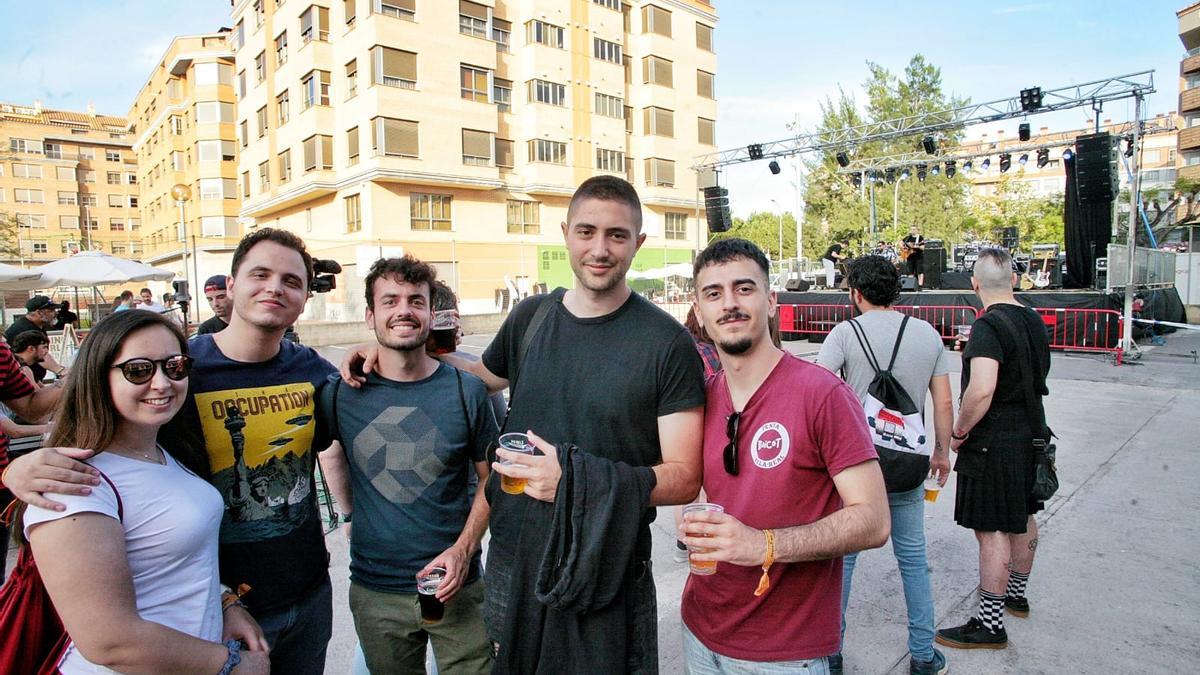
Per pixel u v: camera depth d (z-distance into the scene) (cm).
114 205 6131
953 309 1338
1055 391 896
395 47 2381
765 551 148
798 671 166
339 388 215
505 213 2797
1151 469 539
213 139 3550
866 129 2142
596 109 3053
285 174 2844
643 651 174
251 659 160
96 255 1448
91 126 6319
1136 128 1310
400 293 208
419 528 212
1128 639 295
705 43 3519
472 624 218
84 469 137
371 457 213
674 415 177
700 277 176
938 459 289
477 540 214
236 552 187
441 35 2505
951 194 3553
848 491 159
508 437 169
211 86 3525
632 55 3297
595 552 151
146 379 146
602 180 182
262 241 192
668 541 430
